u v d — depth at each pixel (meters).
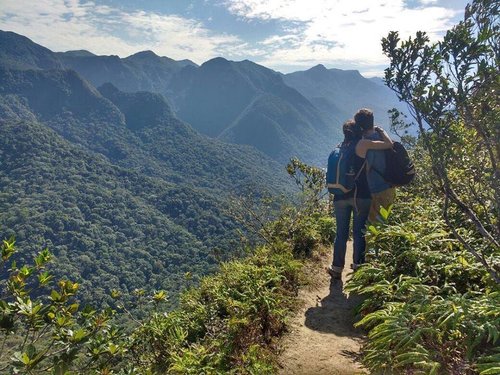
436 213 5.09
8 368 2.26
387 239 4.52
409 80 2.52
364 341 3.71
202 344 3.91
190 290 5.21
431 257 3.91
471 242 4.14
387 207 4.84
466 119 2.46
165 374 3.58
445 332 2.94
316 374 3.25
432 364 2.60
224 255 6.64
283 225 7.44
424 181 3.13
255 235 7.56
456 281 3.69
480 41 2.25
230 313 4.06
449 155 2.47
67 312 2.71
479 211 3.84
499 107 2.41
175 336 4.02
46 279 2.79
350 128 4.88
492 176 2.59
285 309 4.23
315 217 7.73
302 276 5.27
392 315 3.24
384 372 2.92
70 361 2.50
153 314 4.25
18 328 2.54
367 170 4.71
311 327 4.05
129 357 3.72
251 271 4.85
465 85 2.31
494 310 2.80
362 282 4.39
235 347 3.59
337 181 4.85
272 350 3.61
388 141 4.64
